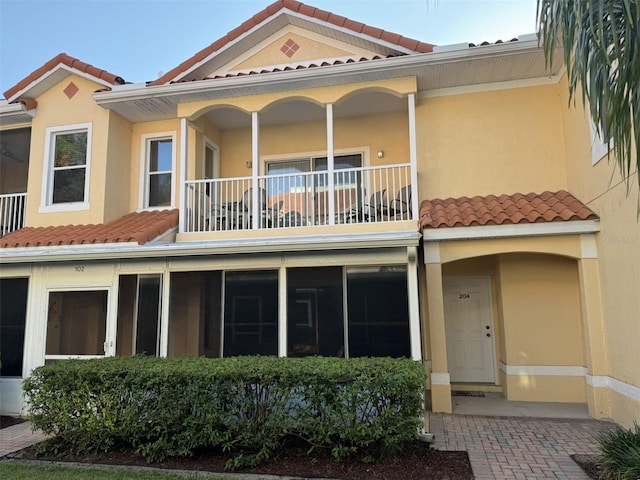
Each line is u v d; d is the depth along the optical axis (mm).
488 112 8820
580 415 7051
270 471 4895
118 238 7922
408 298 6625
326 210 9984
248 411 5191
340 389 5027
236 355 7105
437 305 7461
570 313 8039
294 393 5098
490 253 7383
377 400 4949
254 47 9695
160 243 8359
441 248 7555
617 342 6449
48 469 5109
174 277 7539
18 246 8328
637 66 3453
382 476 4723
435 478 4672
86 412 5535
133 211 10297
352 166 10164
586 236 7105
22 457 5566
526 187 8492
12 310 8086
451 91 9000
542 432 6191
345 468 4922
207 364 5555
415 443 5656
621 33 3584
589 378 7047
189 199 9469
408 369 5156
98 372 5512
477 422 6719
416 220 8062
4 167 10984
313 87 8711
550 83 8625
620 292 6281
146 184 10398
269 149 10617
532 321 8180
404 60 8039
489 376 8953
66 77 10086
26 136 10789
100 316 7738
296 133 10508
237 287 7281
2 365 7949
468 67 8219
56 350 7812
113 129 9883
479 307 9156
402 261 6750
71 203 9703
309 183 10227
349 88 8578
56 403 5621
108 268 7805
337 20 8852
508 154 8648
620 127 3650
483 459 5180
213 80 8773
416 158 8500
